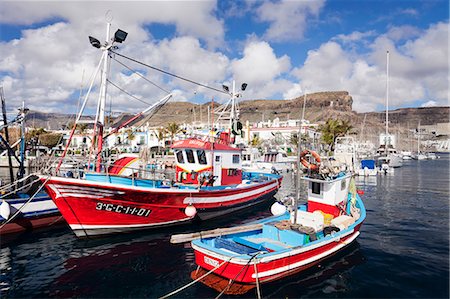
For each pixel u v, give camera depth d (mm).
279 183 25641
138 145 65062
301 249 9703
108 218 13141
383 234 14891
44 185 11984
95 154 15680
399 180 39750
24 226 14953
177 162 18141
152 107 16328
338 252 12086
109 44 14664
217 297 8594
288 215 13156
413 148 168500
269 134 77750
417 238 14219
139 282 9758
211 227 16141
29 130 53188
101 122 14547
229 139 21719
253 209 21188
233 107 22016
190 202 15336
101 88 14656
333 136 64312
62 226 16047
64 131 62656
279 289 9109
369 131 187000
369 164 48281
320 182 13320
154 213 14195
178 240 9953
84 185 12016
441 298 8734
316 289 9188
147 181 14703
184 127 64062
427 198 25984
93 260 11445
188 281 9766
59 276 10211
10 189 16125
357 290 9172
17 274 10367
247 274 8742
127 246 12844
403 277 10047
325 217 12328
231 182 19781
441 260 11516
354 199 15008
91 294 9125
